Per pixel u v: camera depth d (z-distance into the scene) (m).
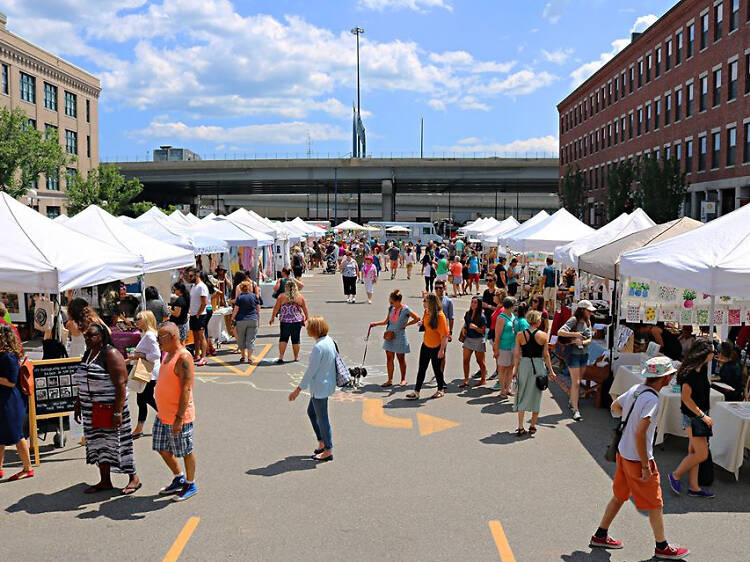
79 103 64.12
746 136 33.97
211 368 14.00
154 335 9.06
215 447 8.83
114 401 7.13
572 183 60.62
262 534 6.24
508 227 34.16
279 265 34.03
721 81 36.22
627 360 11.02
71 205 57.44
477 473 7.90
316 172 84.44
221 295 17.30
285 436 9.33
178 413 6.91
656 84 45.28
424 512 6.75
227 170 84.62
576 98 65.44
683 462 7.29
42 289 8.96
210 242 21.44
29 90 55.75
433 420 10.16
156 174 85.62
